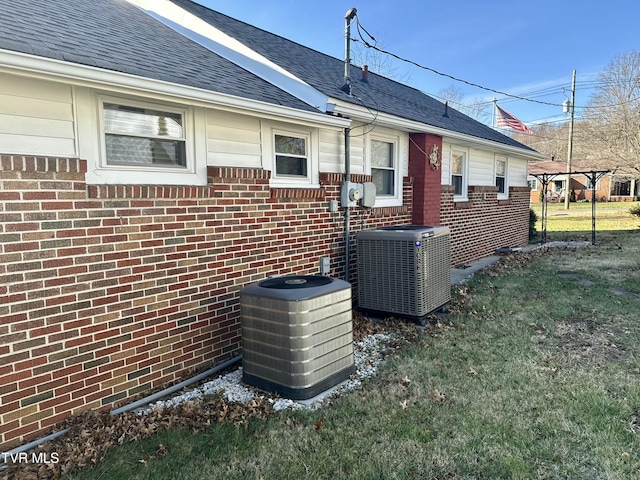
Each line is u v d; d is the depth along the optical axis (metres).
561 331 4.89
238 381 3.86
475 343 4.59
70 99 3.08
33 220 2.85
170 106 3.76
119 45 3.87
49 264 2.94
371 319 5.55
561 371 3.83
